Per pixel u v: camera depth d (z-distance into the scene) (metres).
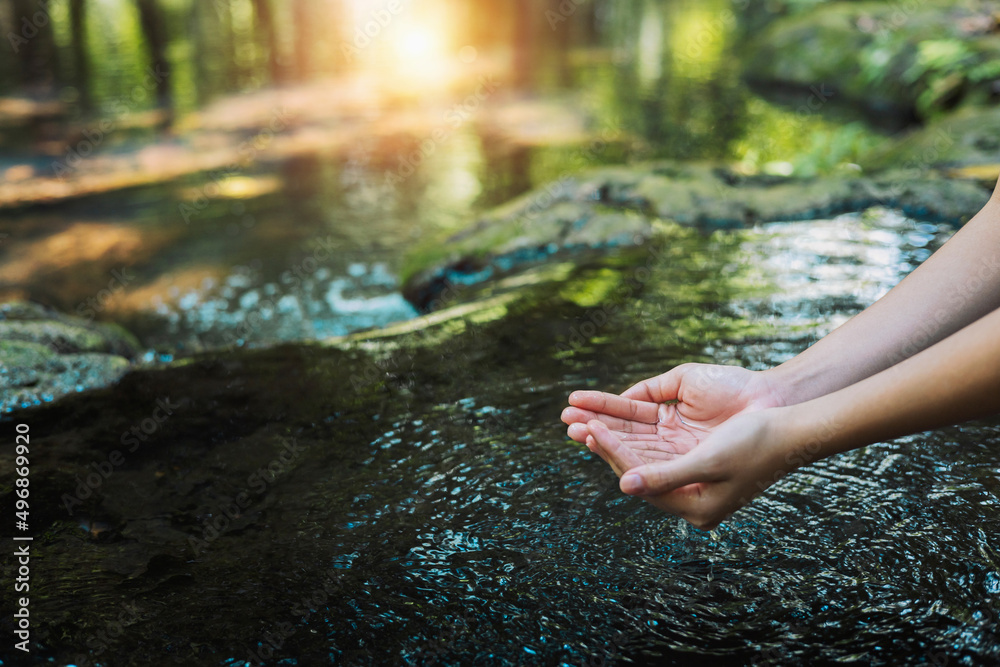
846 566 1.36
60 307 3.37
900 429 1.07
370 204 4.61
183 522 1.58
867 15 7.52
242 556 1.47
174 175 5.12
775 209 3.50
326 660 1.22
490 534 1.50
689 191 3.65
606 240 3.32
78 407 2.08
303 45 8.99
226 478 1.73
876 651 1.19
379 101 6.99
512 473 1.69
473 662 1.21
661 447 1.32
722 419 1.32
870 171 4.24
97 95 6.99
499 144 5.75
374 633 1.27
